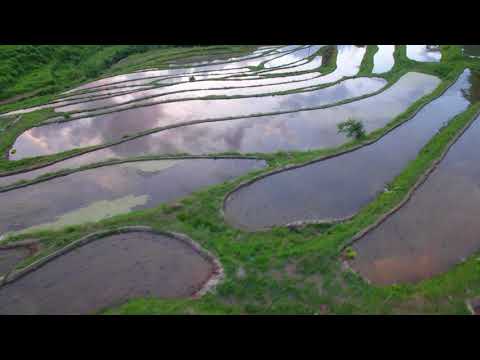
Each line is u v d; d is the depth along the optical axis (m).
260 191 20.31
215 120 29.34
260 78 40.03
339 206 19.05
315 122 28.64
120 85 39.88
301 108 30.95
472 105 29.75
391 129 26.42
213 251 16.23
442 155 22.39
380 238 16.69
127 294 14.52
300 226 17.47
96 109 32.81
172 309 13.48
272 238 16.84
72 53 47.88
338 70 41.41
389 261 15.54
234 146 25.52
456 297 13.68
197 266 15.71
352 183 20.84
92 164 23.50
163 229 17.47
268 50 51.50
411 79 36.84
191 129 28.23
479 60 38.59
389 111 30.06
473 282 14.16
